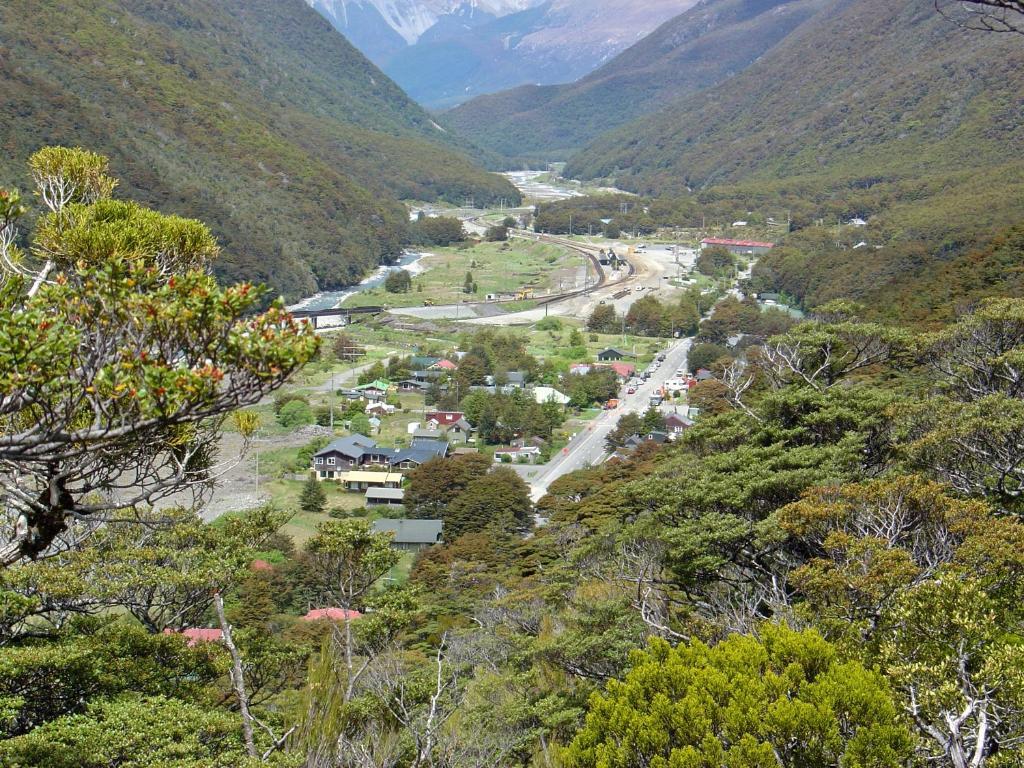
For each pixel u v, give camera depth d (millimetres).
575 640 18516
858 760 8836
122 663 14680
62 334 6520
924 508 16531
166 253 9391
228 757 11289
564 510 40125
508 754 15156
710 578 19922
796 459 23156
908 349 30922
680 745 9477
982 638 10922
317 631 26969
